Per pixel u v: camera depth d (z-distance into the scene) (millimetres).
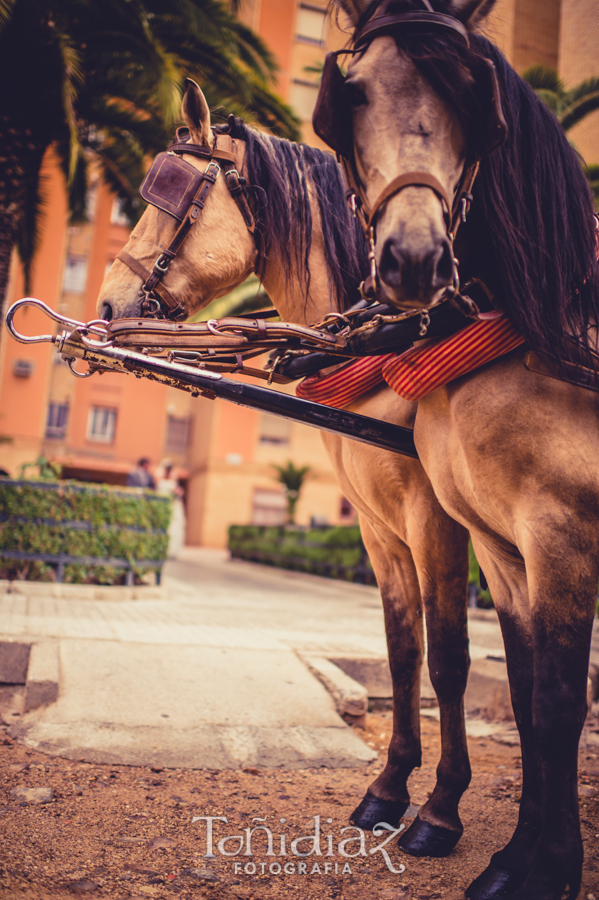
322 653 5074
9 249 9805
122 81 9633
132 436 34500
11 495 7977
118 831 2512
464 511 2115
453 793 2512
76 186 11828
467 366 1897
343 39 2064
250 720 3869
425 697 4945
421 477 2498
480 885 2100
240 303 13562
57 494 8156
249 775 3283
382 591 2926
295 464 33000
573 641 1732
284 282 2896
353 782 3301
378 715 4754
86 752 3320
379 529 2836
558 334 1839
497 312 1905
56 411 33375
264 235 2863
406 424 2533
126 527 8586
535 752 2215
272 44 28562
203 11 8836
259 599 10195
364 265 2883
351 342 2227
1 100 9078
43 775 3014
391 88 1658
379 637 6535
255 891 2145
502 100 1912
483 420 1885
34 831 2436
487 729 4418
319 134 1776
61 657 4367
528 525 1792
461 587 2510
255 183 2842
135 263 2734
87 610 6848
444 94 1629
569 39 7520
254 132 2920
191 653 4832
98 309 2750
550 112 2061
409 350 2045
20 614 6066
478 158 1723
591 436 1830
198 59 9312
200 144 2801
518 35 7594
